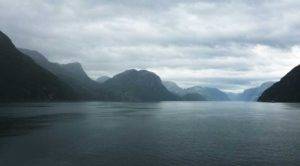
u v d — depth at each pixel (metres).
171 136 70.12
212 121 110.94
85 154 49.53
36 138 65.12
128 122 104.31
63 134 71.69
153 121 109.75
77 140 63.19
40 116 123.50
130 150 53.16
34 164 43.03
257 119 120.50
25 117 116.69
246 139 65.81
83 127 86.50
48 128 82.94
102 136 69.19
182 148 55.31
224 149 54.50
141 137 68.19
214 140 64.38
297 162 45.16
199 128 86.50
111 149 53.78
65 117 121.62
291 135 71.94
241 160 46.34
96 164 43.59
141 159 46.69
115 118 121.25
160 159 46.72
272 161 45.75
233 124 98.88
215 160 46.31
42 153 49.84
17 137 66.25
